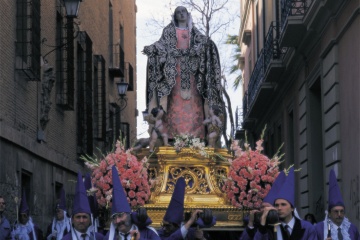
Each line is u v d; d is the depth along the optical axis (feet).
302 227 29.17
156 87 46.19
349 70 56.39
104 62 104.83
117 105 116.67
